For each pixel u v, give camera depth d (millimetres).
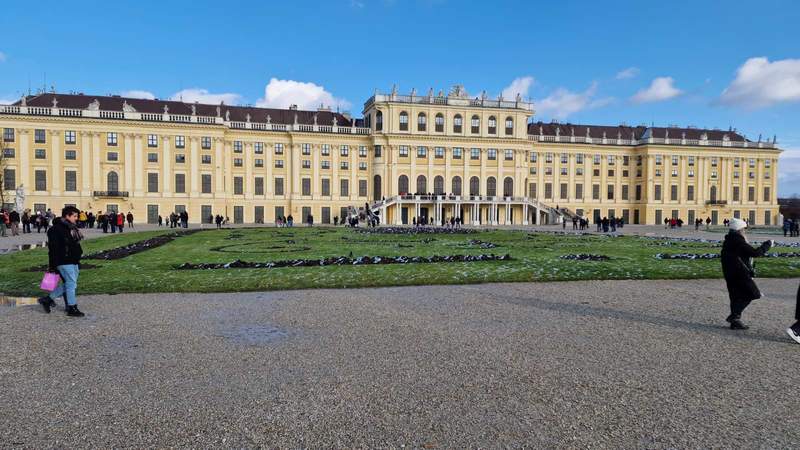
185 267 20297
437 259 22859
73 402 6754
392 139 90500
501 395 7023
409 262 22375
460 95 95750
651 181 102125
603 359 8664
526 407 6637
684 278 18484
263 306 13094
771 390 7309
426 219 92438
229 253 27281
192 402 6754
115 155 78000
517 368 8156
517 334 10320
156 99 87188
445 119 93188
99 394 7027
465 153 93500
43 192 75500
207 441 5699
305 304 13367
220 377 7703
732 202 106438
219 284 16156
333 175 91438
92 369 8070
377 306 13133
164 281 16688
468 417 6328
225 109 90938
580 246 34094
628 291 15641
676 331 10688
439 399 6875
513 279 17594
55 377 7699
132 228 58625
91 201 77188
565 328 10867
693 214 104500
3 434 5863
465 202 90375
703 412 6539
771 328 11031
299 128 89000
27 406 6629
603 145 104000
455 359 8602
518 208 95750
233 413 6422
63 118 75500
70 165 76312
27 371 7973
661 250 30719
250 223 86250
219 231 52344
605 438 5809
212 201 82312
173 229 56625
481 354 8891
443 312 12430
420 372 7941
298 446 5586
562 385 7422
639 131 111875
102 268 20141
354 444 5633
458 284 16828
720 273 19297
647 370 8125
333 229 59281
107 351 9047
